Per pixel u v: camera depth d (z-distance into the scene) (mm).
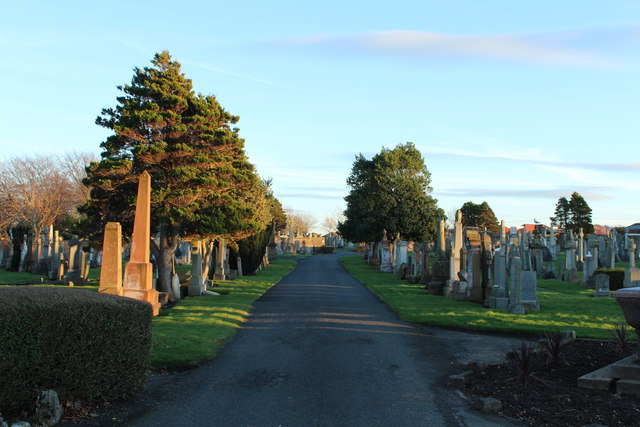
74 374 6203
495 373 8539
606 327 12789
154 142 18656
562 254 54312
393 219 48938
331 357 9906
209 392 7520
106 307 6527
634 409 6449
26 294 6211
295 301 19609
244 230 21875
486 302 17938
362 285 28484
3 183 50500
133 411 6543
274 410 6723
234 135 21938
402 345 11203
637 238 45938
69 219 51750
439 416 6520
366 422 6293
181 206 18172
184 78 20312
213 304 17984
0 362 5625
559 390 7383
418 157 51938
